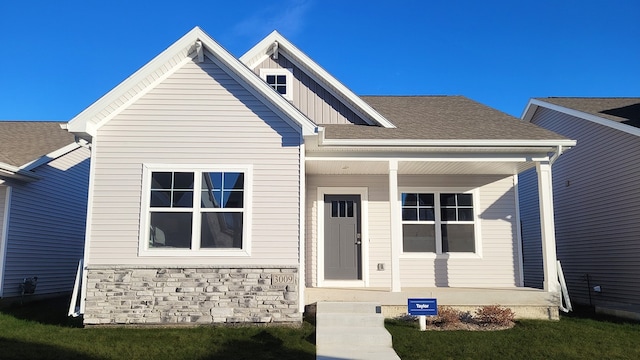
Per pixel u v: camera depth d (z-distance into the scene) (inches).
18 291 493.4
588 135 545.0
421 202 485.1
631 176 473.7
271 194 366.6
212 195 366.0
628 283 474.3
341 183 477.1
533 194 642.2
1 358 271.4
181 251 357.7
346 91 465.7
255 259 358.9
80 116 354.3
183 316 350.3
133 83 359.6
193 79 377.4
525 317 388.2
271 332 332.2
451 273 474.0
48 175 549.6
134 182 364.5
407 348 300.7
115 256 355.6
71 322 374.3
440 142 401.4
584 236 548.1
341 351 292.0
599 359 284.4
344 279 463.8
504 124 461.1
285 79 479.5
